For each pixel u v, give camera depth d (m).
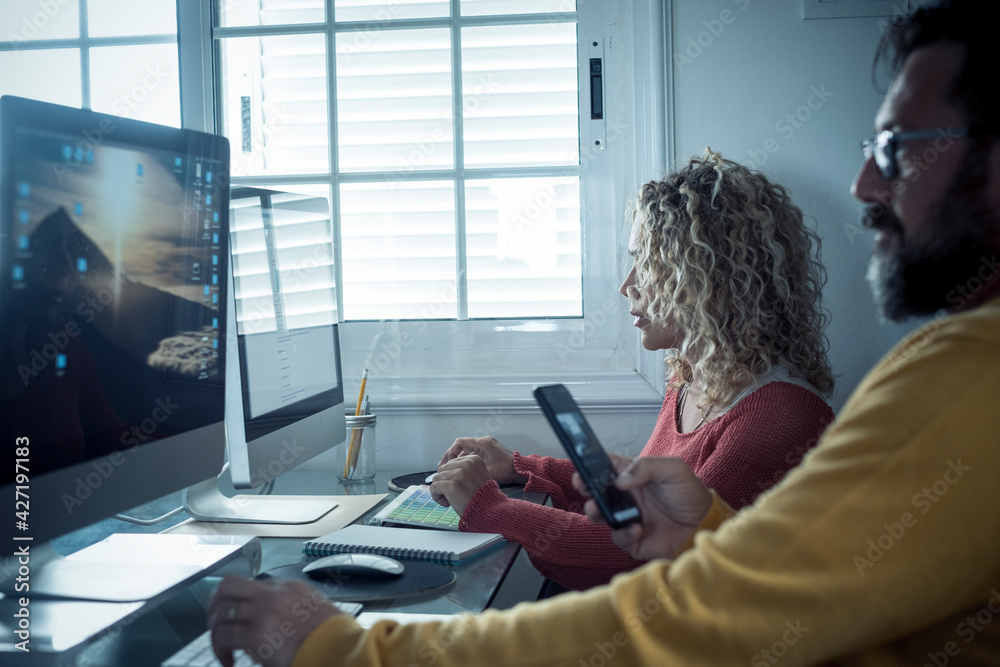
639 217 1.30
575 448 0.72
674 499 0.72
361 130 1.77
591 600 0.54
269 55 1.77
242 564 0.95
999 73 0.53
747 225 1.17
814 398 1.10
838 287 1.60
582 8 1.70
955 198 0.56
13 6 1.75
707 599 0.50
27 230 0.70
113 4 1.76
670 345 1.35
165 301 0.90
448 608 0.80
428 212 1.77
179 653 0.65
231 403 1.09
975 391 0.49
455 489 1.10
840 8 1.56
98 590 0.78
